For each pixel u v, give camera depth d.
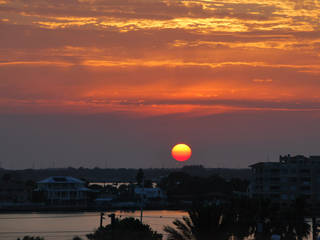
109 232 73.31
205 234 52.03
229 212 54.88
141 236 74.19
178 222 52.81
